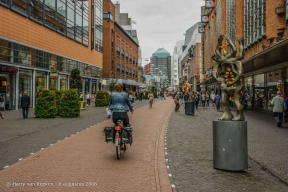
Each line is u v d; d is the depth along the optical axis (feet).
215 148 21.33
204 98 107.86
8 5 77.15
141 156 25.44
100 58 174.70
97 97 109.50
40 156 25.21
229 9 124.57
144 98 224.94
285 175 19.74
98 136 36.52
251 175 19.90
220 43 23.38
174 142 33.12
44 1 99.25
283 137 36.73
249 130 43.45
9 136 36.52
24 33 85.92
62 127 46.19
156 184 17.62
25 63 86.99
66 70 122.11
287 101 54.13
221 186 17.48
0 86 77.05
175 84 621.31
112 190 16.58
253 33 87.81
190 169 21.35
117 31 219.00
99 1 170.60
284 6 62.85
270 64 70.08
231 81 22.18
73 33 129.39
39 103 61.26
